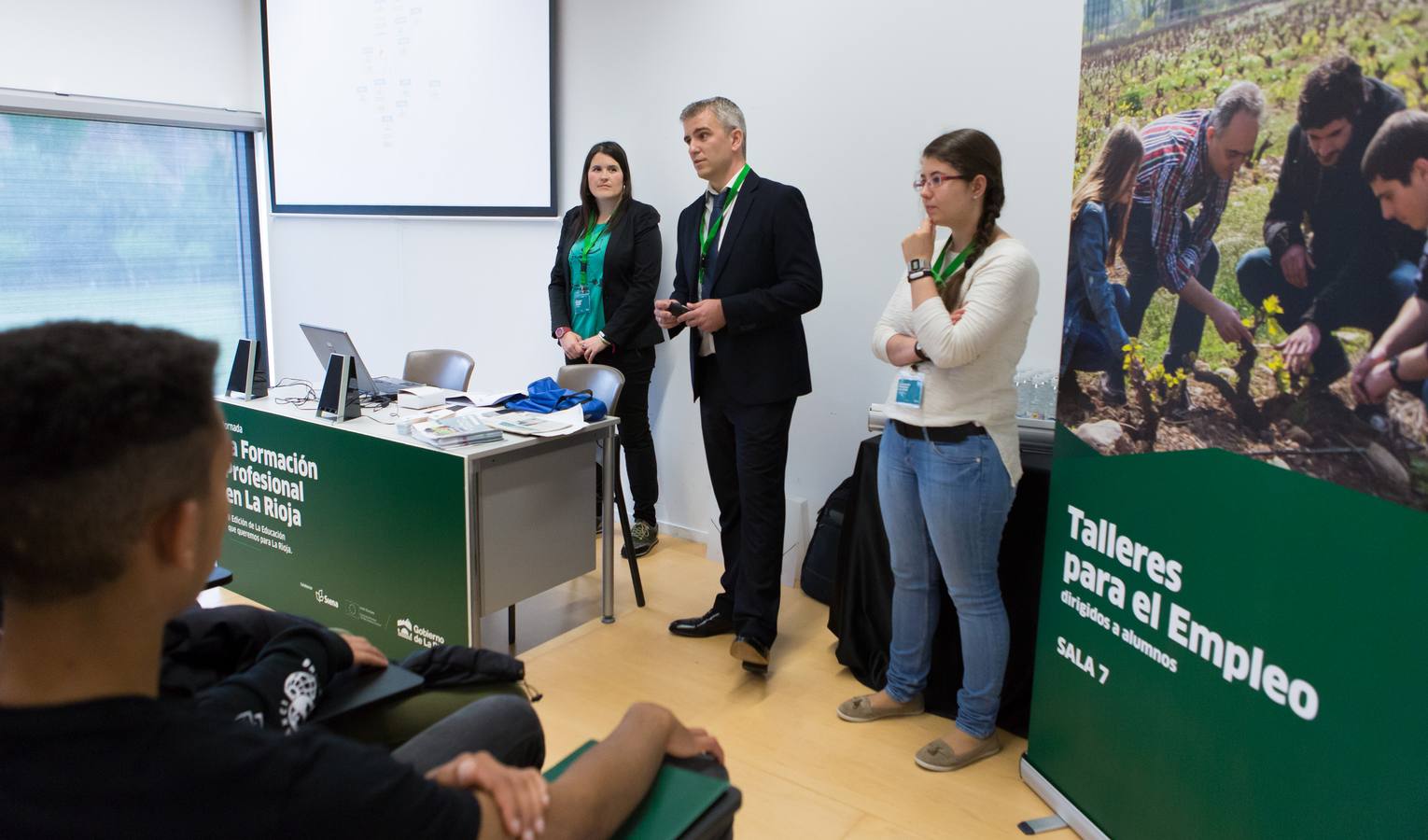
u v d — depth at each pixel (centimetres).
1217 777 163
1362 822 137
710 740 112
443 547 267
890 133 322
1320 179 140
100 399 63
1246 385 154
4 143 459
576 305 386
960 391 217
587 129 403
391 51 457
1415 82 126
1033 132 291
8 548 63
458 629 268
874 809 215
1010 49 292
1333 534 139
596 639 303
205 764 67
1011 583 249
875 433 293
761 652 269
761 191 267
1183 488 168
